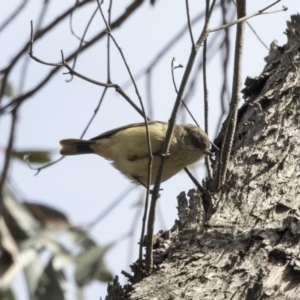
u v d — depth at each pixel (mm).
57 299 11227
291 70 11062
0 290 11016
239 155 9656
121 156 11242
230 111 9367
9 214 11781
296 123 9930
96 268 10906
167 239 8438
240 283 7340
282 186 8797
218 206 8719
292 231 7918
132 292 7453
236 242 7969
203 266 7672
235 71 9492
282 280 7328
